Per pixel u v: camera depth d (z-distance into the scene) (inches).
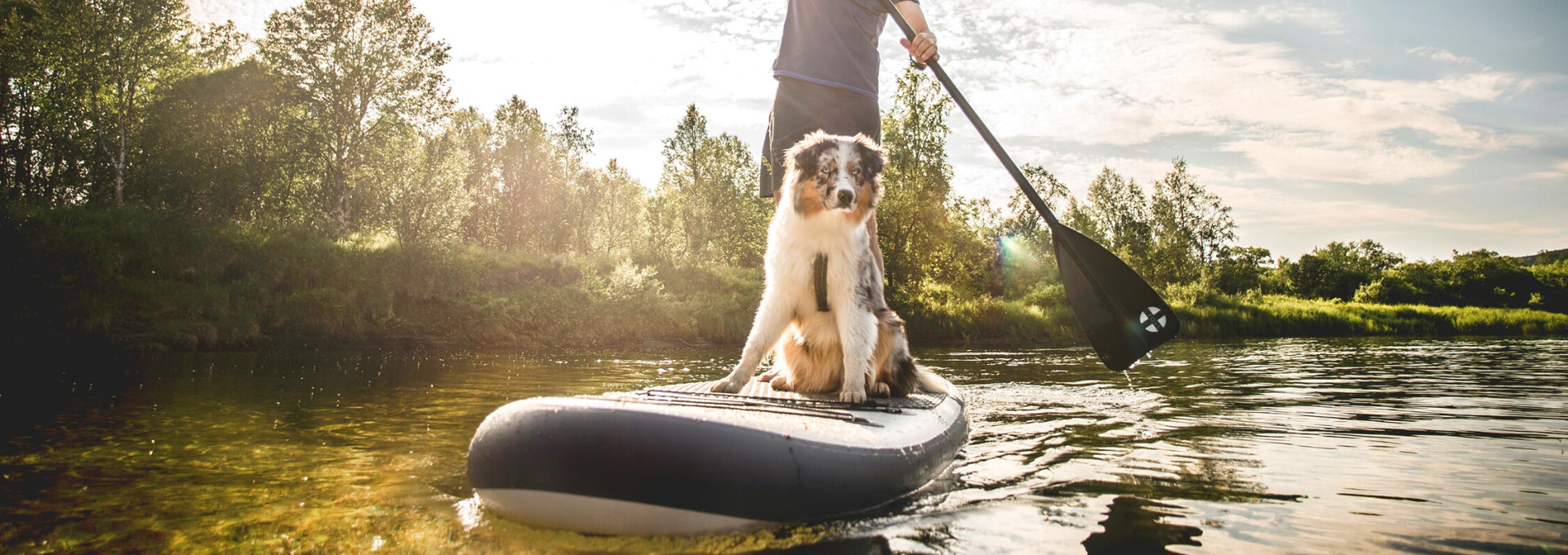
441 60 995.9
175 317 484.4
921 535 69.8
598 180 1627.7
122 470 97.0
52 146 930.1
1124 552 64.7
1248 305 1244.5
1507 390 215.9
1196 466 102.7
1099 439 126.1
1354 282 2662.4
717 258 1409.9
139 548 65.7
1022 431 135.3
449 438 123.8
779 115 158.2
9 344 395.2
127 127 911.7
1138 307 155.4
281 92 966.4
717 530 66.0
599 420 66.4
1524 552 64.6
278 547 65.7
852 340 115.1
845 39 154.4
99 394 191.0
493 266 728.3
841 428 80.0
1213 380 252.1
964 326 868.0
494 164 1440.7
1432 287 2481.5
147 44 908.6
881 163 128.3
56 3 852.6
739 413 74.0
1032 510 79.3
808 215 119.2
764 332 120.0
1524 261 2856.8
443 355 438.6
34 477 92.9
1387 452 113.4
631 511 64.7
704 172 1465.3
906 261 989.2
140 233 554.3
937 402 116.4
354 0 964.0
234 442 119.9
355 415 155.3
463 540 66.2
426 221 844.6
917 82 1003.3
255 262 583.2
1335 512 78.4
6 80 901.8
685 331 690.2
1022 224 2012.8
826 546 66.4
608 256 855.7
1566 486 90.0
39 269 474.0
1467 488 89.6
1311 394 205.0
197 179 973.2
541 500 66.6
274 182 1029.2
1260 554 64.5
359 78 968.9
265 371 287.4
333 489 86.6
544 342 615.8
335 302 557.6
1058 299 1312.7
